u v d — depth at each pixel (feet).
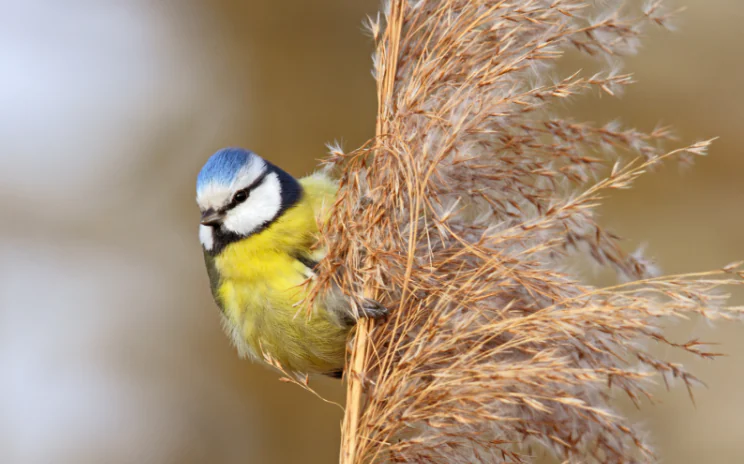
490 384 8.83
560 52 8.87
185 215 11.91
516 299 8.89
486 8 8.89
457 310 8.86
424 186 8.87
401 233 8.89
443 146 8.87
